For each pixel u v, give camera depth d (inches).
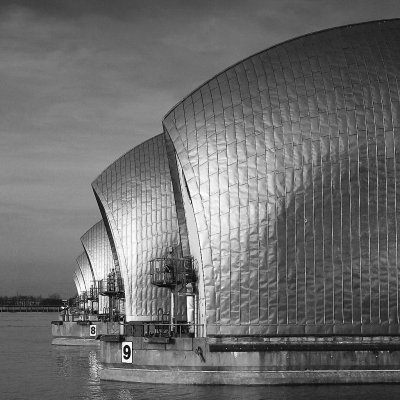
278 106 1759.4
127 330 1884.8
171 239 2748.5
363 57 1784.0
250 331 1705.2
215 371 1651.1
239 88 1795.0
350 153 1733.5
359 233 1728.6
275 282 1715.1
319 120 1742.1
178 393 1521.9
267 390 1547.7
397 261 1729.8
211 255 1733.5
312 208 1727.4
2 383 1806.1
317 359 1652.3
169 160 1921.8
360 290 1720.0
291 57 1808.6
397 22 1857.8
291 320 1708.9
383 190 1733.5
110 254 3786.9
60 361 2431.1
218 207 1744.6
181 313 2256.4
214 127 1775.3
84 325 3319.4
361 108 1742.1
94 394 1563.7
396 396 1459.2
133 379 1723.7
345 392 1512.1
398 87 1753.2
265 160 1742.1
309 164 1733.5
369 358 1664.6
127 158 2837.1
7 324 6638.8
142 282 2768.2
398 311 1723.7
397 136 1737.2
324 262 1720.0
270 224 1726.1
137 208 2783.0
